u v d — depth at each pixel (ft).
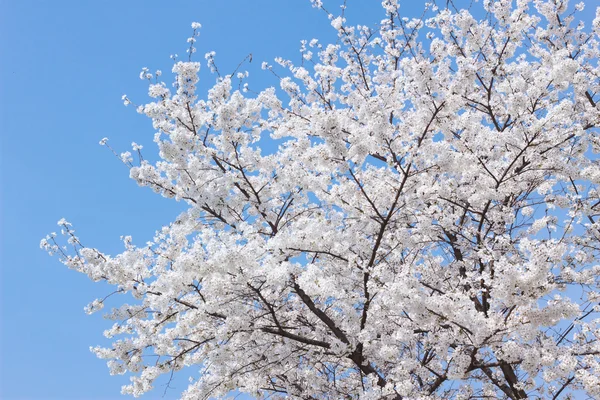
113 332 25.62
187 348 25.20
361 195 25.31
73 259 24.79
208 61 24.17
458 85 21.79
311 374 26.76
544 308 19.02
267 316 26.48
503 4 25.96
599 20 30.94
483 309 24.02
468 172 24.58
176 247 25.00
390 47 31.14
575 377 20.29
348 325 23.50
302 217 24.67
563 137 24.95
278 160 26.40
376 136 21.68
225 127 23.32
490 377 25.77
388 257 26.50
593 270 24.17
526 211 28.04
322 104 30.91
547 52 29.30
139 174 24.44
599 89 30.55
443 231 27.27
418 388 23.76
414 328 24.64
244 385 27.58
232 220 24.75
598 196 27.14
